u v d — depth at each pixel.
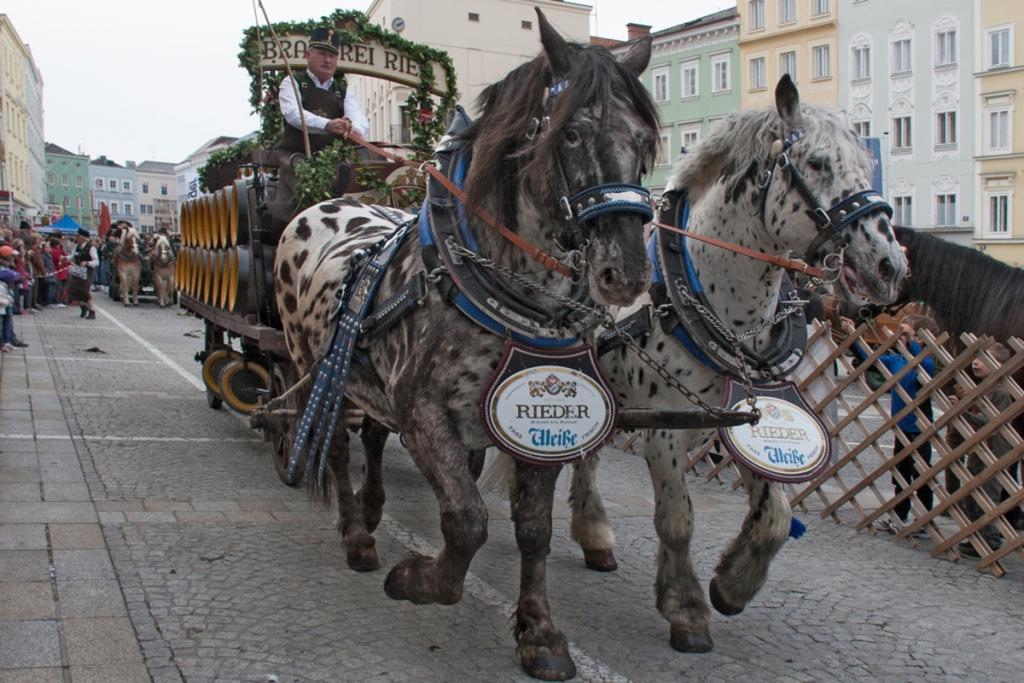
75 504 5.57
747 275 3.92
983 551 5.30
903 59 34.56
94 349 13.51
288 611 4.16
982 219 33.38
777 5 37.31
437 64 7.80
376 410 4.19
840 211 3.53
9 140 51.47
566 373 3.50
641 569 5.10
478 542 3.41
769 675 3.76
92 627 3.77
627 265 2.87
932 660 3.96
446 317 3.48
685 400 4.04
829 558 5.48
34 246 20.70
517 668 3.69
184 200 10.11
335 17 7.46
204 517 5.51
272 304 6.51
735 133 3.90
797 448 3.98
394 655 3.76
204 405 9.54
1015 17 31.69
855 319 6.75
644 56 3.36
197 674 3.46
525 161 3.25
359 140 5.77
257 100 7.44
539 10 3.16
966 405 5.47
